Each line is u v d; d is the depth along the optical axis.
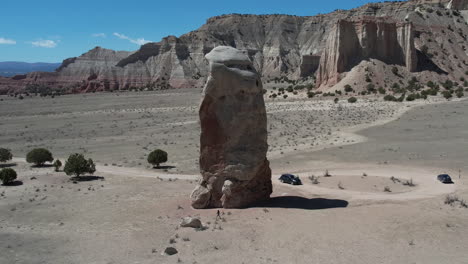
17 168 42.88
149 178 36.75
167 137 65.81
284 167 41.44
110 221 23.39
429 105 90.50
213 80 23.88
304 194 29.09
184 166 43.59
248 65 25.09
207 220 22.53
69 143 62.91
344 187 31.86
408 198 27.48
